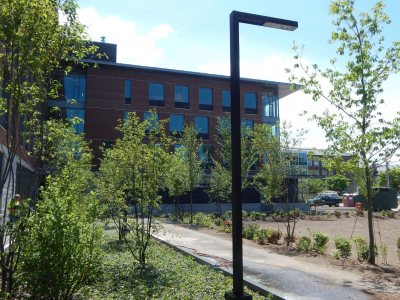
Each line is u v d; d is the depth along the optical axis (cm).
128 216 1126
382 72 1112
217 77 4897
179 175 2658
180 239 1559
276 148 1814
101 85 4388
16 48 648
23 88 683
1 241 641
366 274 945
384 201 4391
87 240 670
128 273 894
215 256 1158
